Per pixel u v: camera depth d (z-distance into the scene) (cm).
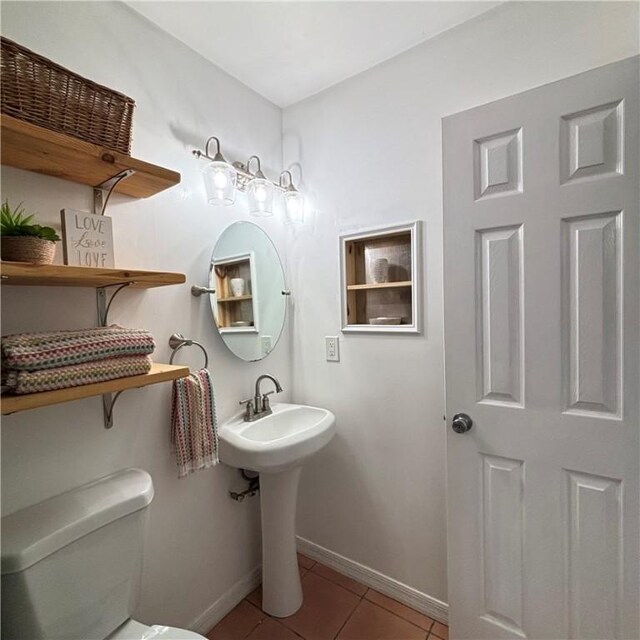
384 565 159
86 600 90
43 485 97
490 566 122
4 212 82
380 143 151
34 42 96
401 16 126
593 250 103
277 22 126
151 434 123
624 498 102
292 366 185
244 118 160
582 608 108
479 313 121
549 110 107
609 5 108
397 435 153
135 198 119
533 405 113
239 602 156
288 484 146
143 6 117
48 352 81
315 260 173
